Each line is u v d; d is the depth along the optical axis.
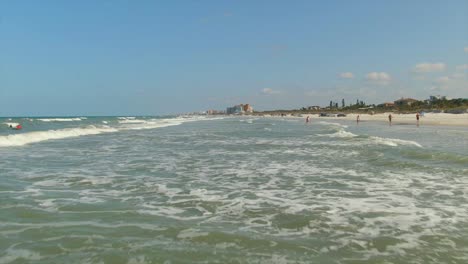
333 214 6.72
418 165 12.41
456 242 5.25
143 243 5.03
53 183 9.51
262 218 6.43
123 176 10.74
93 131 34.97
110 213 6.58
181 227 5.78
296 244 5.11
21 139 22.78
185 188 9.05
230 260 4.50
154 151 18.12
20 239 5.12
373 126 46.72
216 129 44.12
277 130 40.56
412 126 44.06
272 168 12.41
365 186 9.32
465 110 91.94
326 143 21.80
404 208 7.16
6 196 7.85
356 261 4.53
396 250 4.93
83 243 4.99
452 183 9.62
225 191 8.73
